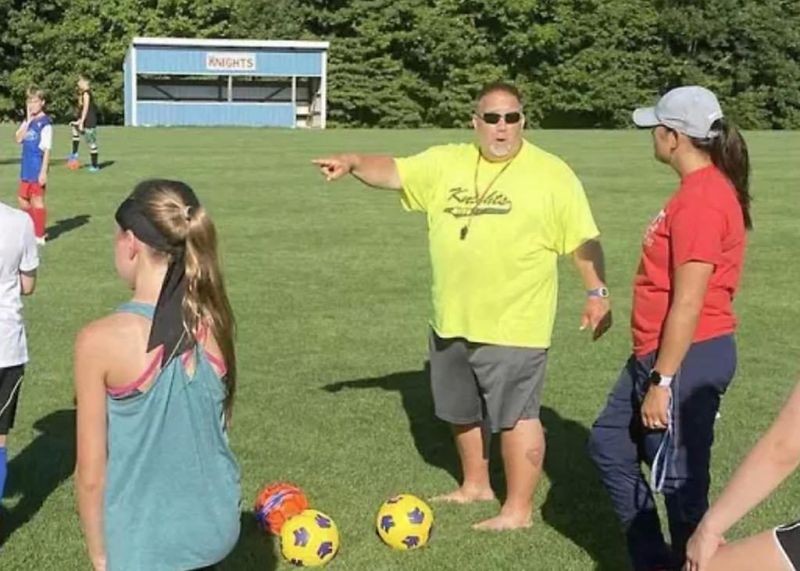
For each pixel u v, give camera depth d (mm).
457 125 53969
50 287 11461
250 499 6027
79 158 27109
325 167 5699
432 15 52875
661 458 4469
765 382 8445
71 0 51375
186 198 3400
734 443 7020
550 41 53750
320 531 5234
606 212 17969
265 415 7480
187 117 48062
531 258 5516
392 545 5438
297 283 11953
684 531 4488
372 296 11359
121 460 3314
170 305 3340
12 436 6961
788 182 22656
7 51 52125
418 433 7184
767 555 3285
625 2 54812
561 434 7227
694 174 4461
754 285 12172
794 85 55000
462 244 5551
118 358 3277
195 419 3352
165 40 46438
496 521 5754
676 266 4332
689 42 55281
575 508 6016
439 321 5738
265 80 49469
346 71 52312
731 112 54969
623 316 10617
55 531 5594
